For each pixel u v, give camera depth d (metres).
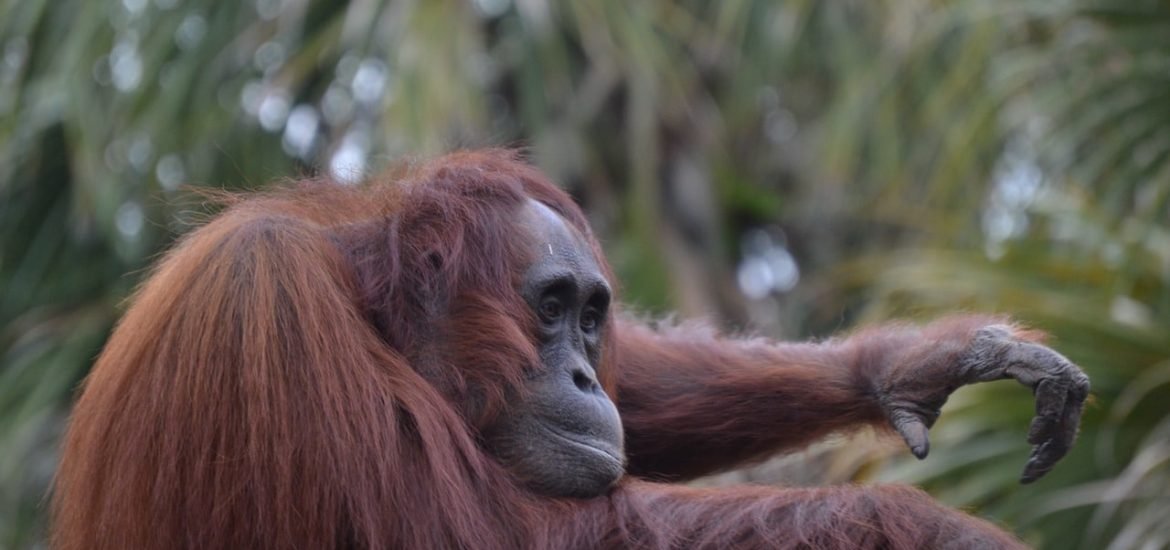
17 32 19.38
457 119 17.73
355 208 8.20
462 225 7.73
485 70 20.12
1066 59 13.93
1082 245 12.77
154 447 6.98
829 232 23.39
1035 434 7.82
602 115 21.58
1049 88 14.08
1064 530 11.39
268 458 6.84
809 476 12.20
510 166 8.24
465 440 7.28
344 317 7.24
